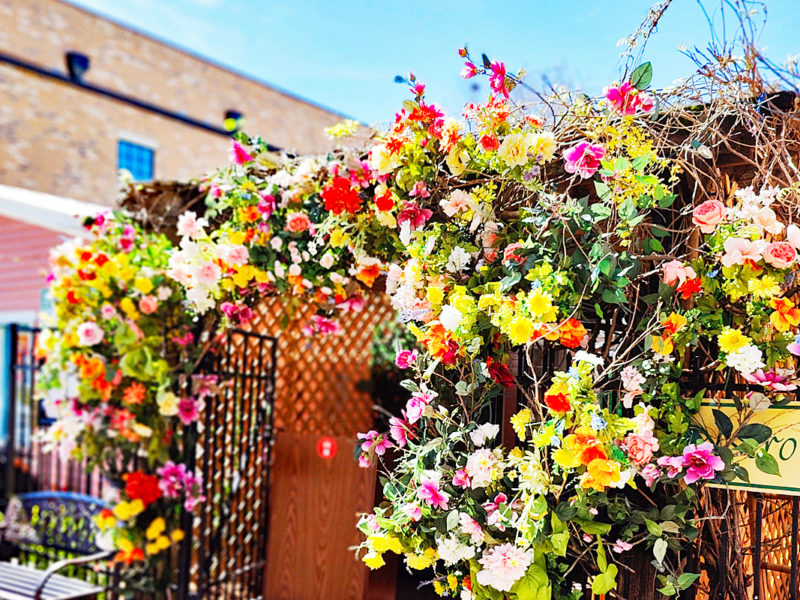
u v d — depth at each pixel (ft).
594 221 7.55
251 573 15.75
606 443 7.07
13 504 16.16
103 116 30.68
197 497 12.30
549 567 7.83
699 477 7.25
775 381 7.35
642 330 7.82
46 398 11.89
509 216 8.70
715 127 7.90
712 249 7.56
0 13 27.53
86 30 30.48
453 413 8.25
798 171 7.61
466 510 8.05
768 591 9.52
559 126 8.49
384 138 9.36
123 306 11.18
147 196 12.90
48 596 13.56
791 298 7.87
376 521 8.36
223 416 14.78
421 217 9.25
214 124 35.63
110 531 12.04
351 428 17.01
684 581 7.34
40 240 22.72
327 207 9.77
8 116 27.40
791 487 7.26
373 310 17.04
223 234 10.87
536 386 7.62
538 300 7.31
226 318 11.68
